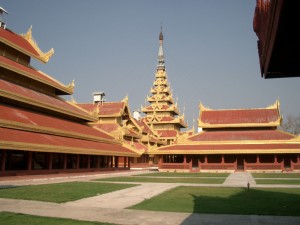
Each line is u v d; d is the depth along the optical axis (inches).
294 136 2780.5
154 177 1910.7
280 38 395.9
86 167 2314.2
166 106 4877.0
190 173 2479.1
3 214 618.5
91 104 3609.7
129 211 689.6
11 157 1642.5
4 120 1444.4
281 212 669.9
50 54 2357.3
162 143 4382.4
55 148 1585.9
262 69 506.9
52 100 2129.7
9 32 2182.6
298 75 536.1
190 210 700.0
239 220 590.2
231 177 1903.3
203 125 3043.8
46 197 876.0
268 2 341.4
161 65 5398.6
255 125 2960.1
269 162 2778.1
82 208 725.9
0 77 1808.6
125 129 3321.9
